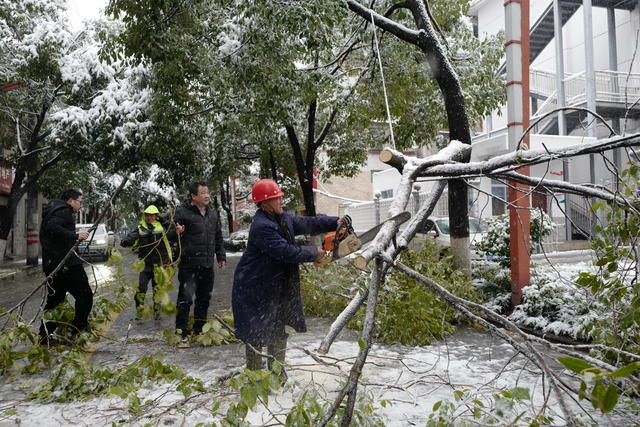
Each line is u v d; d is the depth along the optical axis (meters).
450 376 4.00
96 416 3.38
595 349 3.58
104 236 19.19
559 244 14.31
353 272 6.61
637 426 2.76
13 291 11.73
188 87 10.85
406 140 10.81
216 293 9.73
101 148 15.71
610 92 17.31
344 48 10.18
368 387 3.71
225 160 17.55
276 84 8.80
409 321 5.18
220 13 9.13
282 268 3.80
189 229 5.46
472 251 9.64
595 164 17.06
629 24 19.08
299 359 4.60
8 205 17.83
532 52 23.73
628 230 3.72
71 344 5.36
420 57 9.65
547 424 2.39
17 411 3.54
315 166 18.73
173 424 3.16
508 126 7.03
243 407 2.66
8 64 15.64
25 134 19.56
